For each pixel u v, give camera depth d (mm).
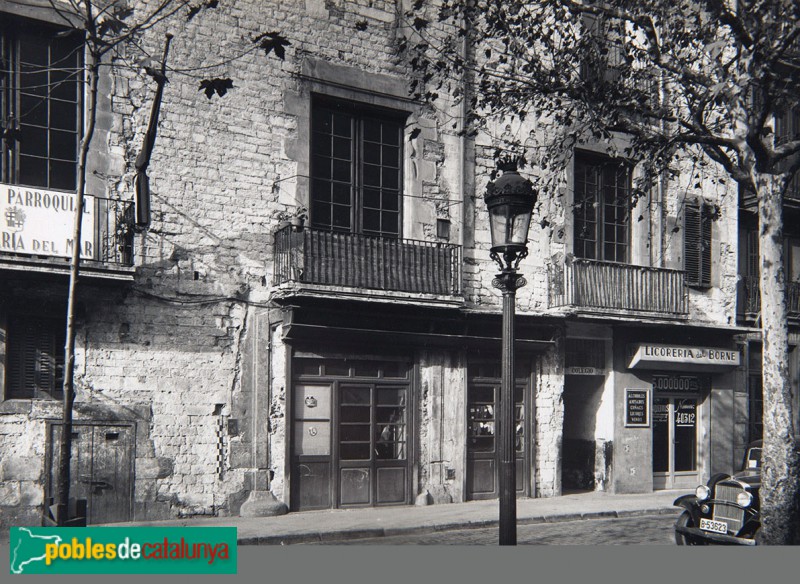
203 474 13953
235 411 14297
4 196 12180
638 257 18828
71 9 13250
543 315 17141
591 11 12539
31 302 12781
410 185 16297
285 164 15062
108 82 13562
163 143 13984
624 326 18422
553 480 17344
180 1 14188
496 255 8664
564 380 18875
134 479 13383
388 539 12406
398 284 15328
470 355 16672
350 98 15719
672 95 16500
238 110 14688
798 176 21859
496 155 14484
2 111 12906
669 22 12781
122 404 13391
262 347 14578
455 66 14203
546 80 13266
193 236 14164
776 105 12961
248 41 14836
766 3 11414
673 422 19203
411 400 15891
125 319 13516
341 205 15750
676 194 19406
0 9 12766
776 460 11219
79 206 9898
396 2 16391
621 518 14914
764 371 11703
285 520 13586
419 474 15852
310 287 14273
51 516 9711
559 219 17797
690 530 11312
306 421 14914
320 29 15539
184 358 13953
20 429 12562
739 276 20922
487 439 16812
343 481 15094
